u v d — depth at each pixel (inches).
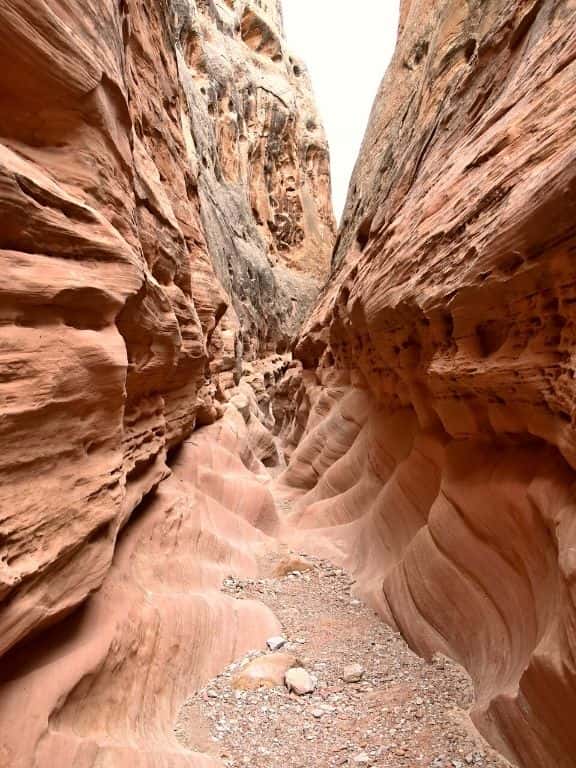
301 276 1710.1
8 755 95.3
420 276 217.9
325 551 351.9
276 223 1704.0
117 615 150.6
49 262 125.0
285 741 152.0
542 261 132.6
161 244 282.4
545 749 123.9
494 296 158.2
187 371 326.6
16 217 114.3
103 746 114.3
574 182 113.9
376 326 299.1
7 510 99.9
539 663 120.3
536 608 147.9
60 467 121.7
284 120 1768.0
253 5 1860.2
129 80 280.5
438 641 203.2
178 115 448.1
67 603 120.6
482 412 195.9
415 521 276.1
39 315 119.6
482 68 287.7
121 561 182.2
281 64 1926.7
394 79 684.1
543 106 166.9
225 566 286.2
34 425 110.7
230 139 1376.7
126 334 195.3
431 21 579.5
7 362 103.7
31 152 146.4
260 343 1289.4
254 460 600.4
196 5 1480.1
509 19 264.7
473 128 258.4
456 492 205.2
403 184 395.9
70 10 150.7
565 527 125.6
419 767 137.8
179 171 432.5
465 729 152.3
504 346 163.2
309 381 789.2
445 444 247.3
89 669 125.7
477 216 178.7
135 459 205.3
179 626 180.4
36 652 119.8
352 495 400.5
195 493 319.6
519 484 164.2
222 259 924.6
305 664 202.8
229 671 191.6
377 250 338.6
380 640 227.0
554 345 139.6
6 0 123.6
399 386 323.9
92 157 164.4
